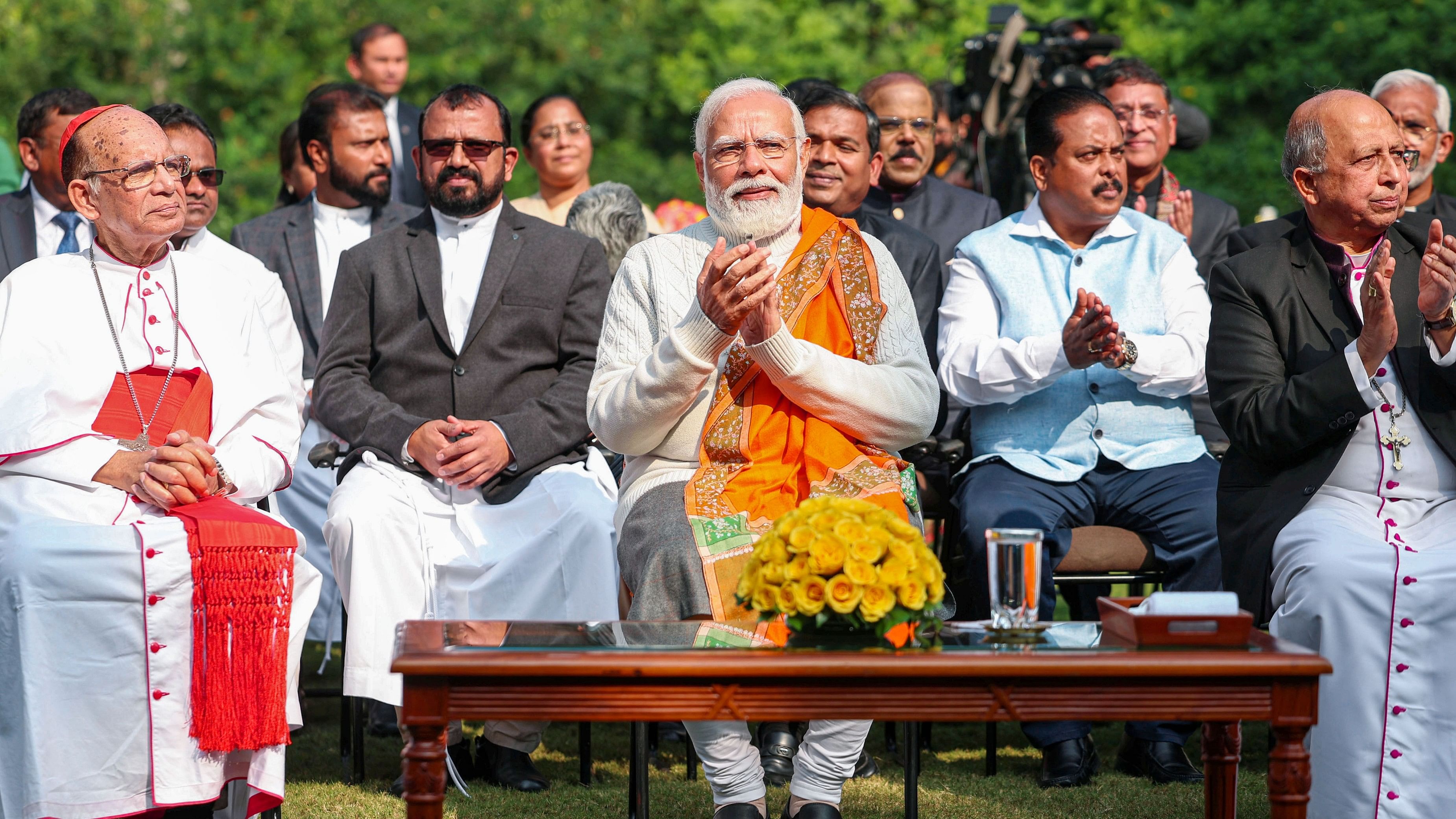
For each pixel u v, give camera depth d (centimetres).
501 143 594
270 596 447
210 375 504
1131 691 343
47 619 433
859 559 358
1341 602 441
